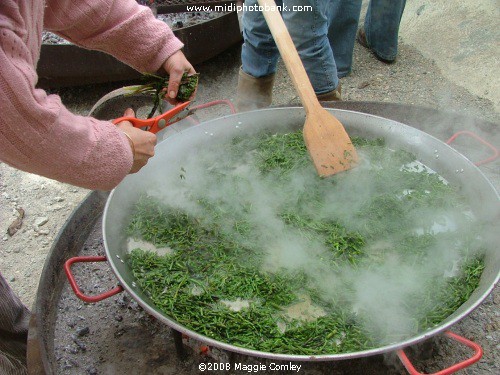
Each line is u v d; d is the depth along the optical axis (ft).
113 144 4.08
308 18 8.04
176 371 5.46
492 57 11.43
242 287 5.27
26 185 9.96
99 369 5.57
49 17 4.80
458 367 4.25
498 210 5.41
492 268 4.96
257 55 9.21
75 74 11.35
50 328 5.61
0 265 8.41
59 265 6.23
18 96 3.39
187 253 5.72
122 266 5.37
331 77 9.08
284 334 4.78
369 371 5.30
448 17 13.07
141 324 6.00
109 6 5.15
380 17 12.07
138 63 5.82
